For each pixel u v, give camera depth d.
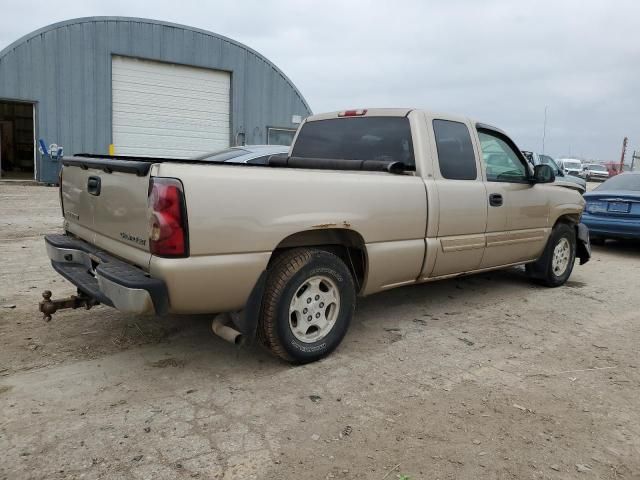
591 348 4.52
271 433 3.04
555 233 6.39
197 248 3.25
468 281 6.85
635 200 9.20
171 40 19.45
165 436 2.97
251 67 21.39
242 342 3.61
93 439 2.92
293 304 3.83
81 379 3.62
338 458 2.82
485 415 3.31
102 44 18.27
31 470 2.63
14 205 12.62
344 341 4.50
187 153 20.52
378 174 4.32
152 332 4.51
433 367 4.02
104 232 3.88
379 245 4.25
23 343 4.18
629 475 2.74
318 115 5.57
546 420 3.27
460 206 4.89
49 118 17.69
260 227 3.50
